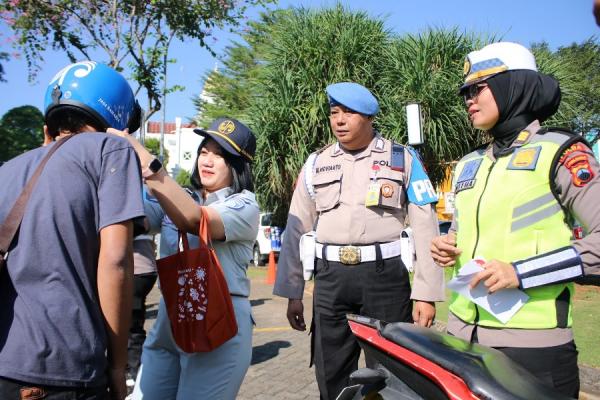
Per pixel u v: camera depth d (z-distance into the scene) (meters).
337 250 3.19
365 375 1.89
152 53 9.70
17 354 1.59
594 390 4.09
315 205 3.45
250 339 2.57
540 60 9.37
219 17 9.98
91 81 1.97
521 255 2.07
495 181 2.19
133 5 9.59
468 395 1.51
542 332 2.02
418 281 3.10
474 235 2.22
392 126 9.15
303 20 10.22
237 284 2.55
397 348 1.84
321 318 3.25
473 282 2.02
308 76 9.80
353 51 9.69
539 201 2.06
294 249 3.49
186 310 2.29
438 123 8.99
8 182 1.76
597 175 1.97
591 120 12.10
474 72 2.29
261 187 10.46
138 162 1.85
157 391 2.56
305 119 9.54
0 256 1.63
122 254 1.72
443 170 9.50
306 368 5.11
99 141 1.80
